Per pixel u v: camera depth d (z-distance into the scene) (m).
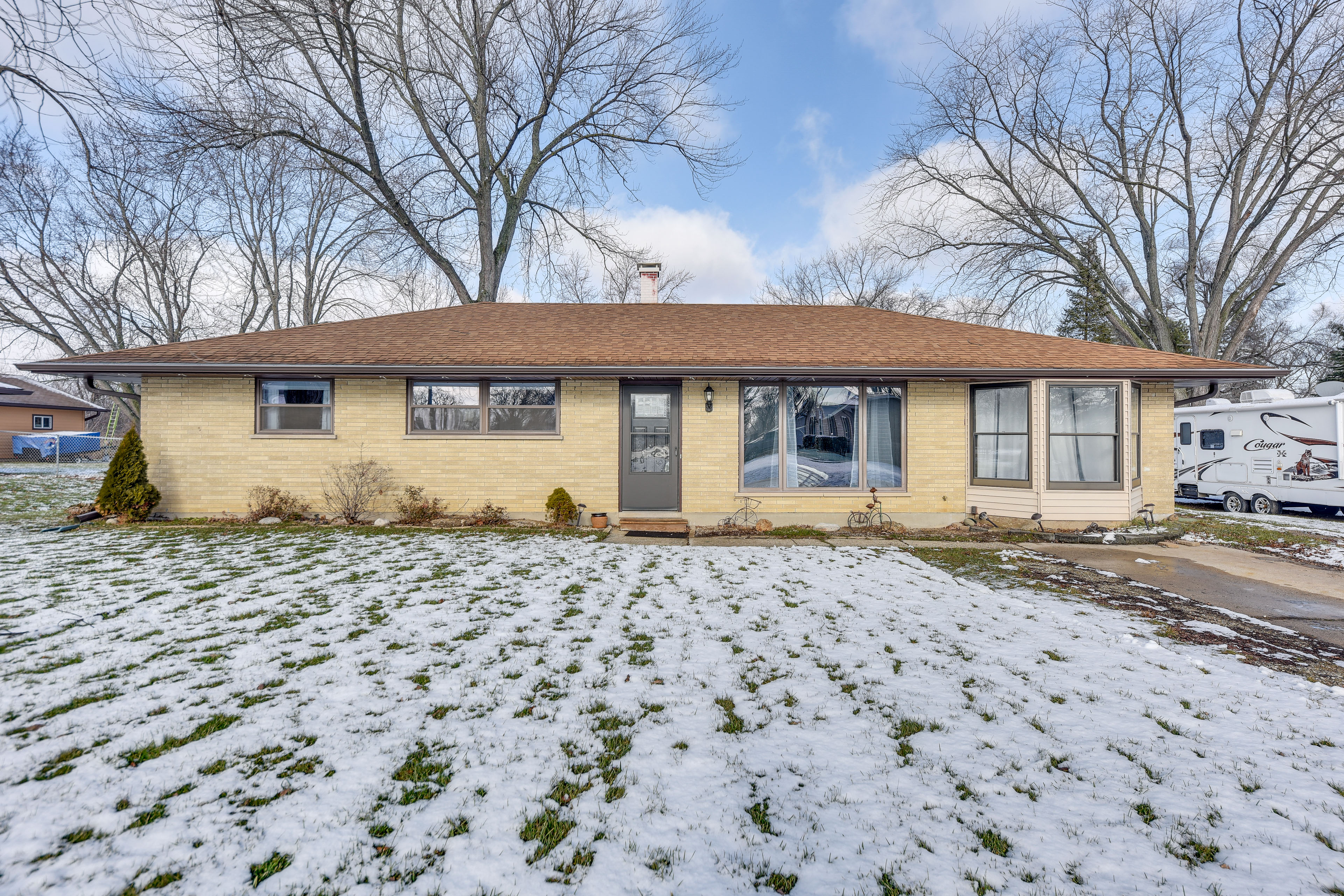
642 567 7.17
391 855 2.30
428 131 19.66
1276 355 28.72
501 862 2.27
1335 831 2.45
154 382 10.03
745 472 10.49
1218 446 13.45
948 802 2.67
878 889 2.15
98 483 17.08
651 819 2.53
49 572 6.49
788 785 2.79
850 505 10.44
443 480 10.30
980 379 10.33
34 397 33.41
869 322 13.04
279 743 3.08
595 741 3.16
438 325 12.16
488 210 20.86
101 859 2.24
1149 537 8.99
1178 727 3.35
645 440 10.53
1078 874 2.22
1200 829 2.48
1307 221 18.19
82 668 3.97
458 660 4.25
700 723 3.38
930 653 4.45
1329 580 6.83
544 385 10.45
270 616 5.11
